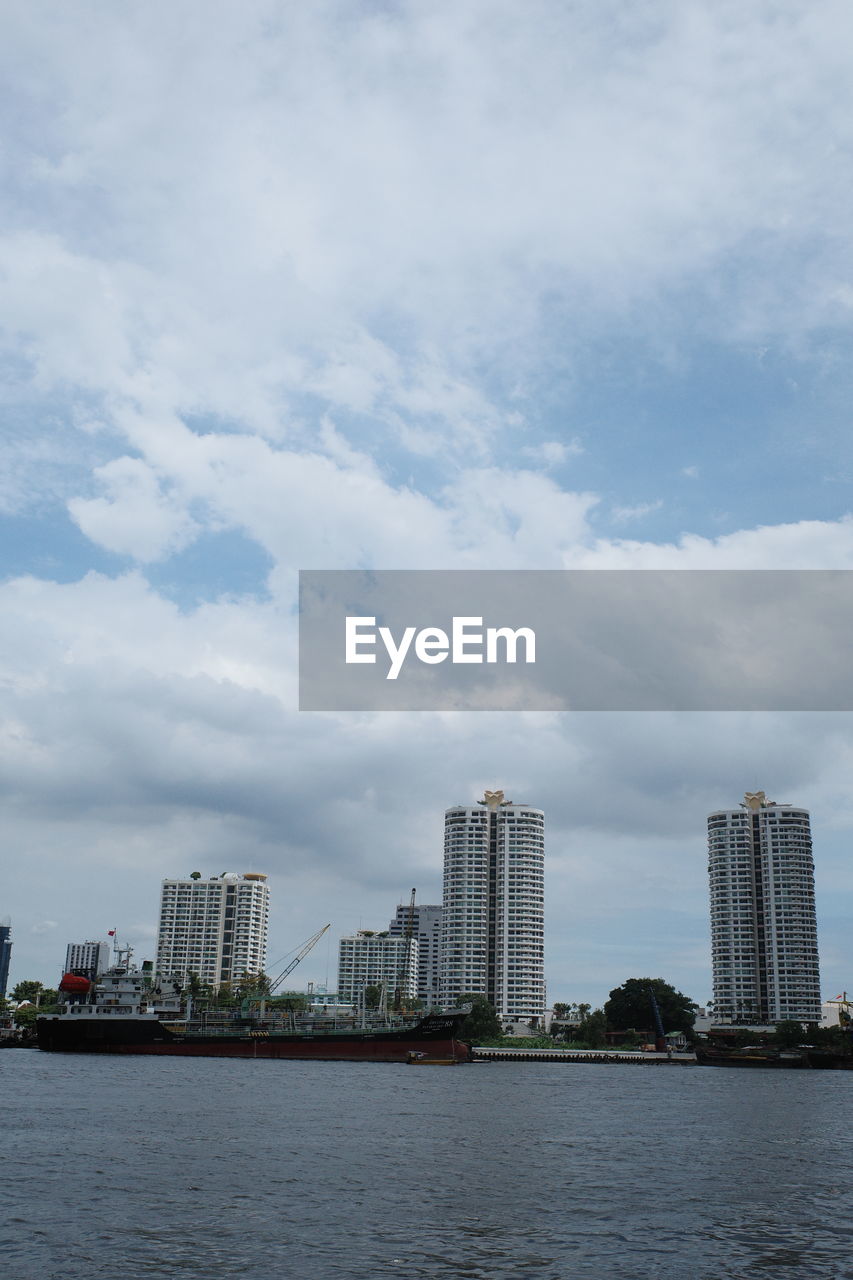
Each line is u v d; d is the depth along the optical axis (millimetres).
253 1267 48344
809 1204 67000
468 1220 59438
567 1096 155625
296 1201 63156
